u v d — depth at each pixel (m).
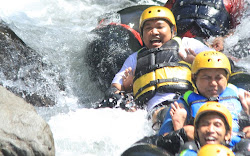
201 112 12.76
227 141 13.00
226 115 12.75
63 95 19.41
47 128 12.66
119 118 16.41
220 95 15.33
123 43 21.20
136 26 22.83
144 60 18.28
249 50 20.88
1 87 13.67
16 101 13.29
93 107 18.72
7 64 18.00
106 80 20.58
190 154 12.49
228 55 20.97
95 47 21.14
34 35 21.45
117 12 24.31
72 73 20.66
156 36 18.59
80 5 27.83
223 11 22.20
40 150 11.99
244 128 14.26
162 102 17.20
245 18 22.39
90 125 15.59
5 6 25.38
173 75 17.58
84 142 14.43
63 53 21.02
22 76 18.17
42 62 19.67
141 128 15.86
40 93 18.23
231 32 22.20
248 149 12.88
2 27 19.73
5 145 11.61
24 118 12.44
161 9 18.77
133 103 17.67
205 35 21.73
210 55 15.26
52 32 22.09
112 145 14.47
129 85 18.92
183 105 15.26
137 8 24.27
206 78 15.12
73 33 22.06
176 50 18.31
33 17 24.89
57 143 14.25
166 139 13.39
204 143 12.74
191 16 21.91
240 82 17.58
